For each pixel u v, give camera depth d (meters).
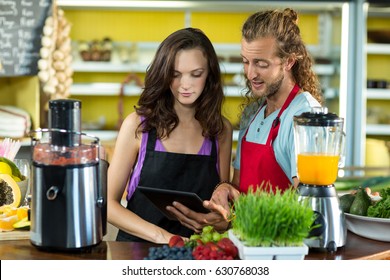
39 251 2.55
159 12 6.92
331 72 6.60
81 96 6.85
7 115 5.61
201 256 2.31
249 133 3.15
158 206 2.95
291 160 2.91
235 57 6.75
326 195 2.52
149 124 3.12
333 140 2.51
